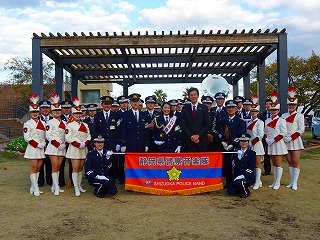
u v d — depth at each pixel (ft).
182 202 20.59
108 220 17.30
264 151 25.61
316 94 93.35
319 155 41.81
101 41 34.68
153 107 27.09
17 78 93.09
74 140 22.86
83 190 23.85
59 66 42.06
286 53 33.94
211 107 28.27
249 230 15.66
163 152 24.20
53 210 19.27
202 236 14.96
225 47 39.50
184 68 49.78
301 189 23.73
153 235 15.14
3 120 86.33
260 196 21.93
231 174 24.86
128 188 22.41
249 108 28.17
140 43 34.71
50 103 25.11
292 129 23.99
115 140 25.70
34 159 22.68
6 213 18.78
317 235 15.05
